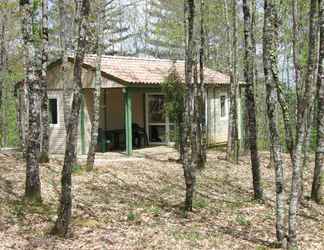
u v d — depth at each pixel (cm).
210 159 2106
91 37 2156
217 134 2580
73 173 1611
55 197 1327
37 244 969
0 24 2641
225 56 3456
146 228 1119
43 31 1692
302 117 976
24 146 2002
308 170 1970
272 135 1014
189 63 1290
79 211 1218
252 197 1512
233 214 1307
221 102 2617
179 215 1255
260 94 3544
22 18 1220
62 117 2219
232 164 2019
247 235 1130
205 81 2409
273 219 1280
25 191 1248
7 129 3894
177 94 1931
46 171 1616
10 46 2916
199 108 1895
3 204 1209
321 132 1487
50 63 2219
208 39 3300
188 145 1285
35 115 1226
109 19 2941
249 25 1386
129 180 1603
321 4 1303
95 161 1911
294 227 987
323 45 1357
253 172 1464
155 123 2430
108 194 1413
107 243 996
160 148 2323
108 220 1163
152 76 2248
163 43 4031
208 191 1559
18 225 1080
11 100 3969
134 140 2402
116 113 2428
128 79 2073
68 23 2275
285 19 2172
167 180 1650
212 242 1055
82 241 1000
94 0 1795
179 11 2889
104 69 2128
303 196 1547
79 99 993
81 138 2205
